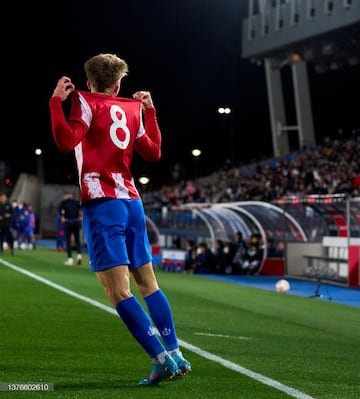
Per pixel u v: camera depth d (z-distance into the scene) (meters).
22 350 8.81
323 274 26.75
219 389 6.98
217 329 11.77
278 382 7.46
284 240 28.58
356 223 27.17
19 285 17.80
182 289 20.25
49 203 61.38
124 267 6.83
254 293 20.19
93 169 6.87
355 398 6.87
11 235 33.25
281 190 43.62
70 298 15.27
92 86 7.24
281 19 41.97
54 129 6.56
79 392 6.62
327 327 13.57
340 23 36.72
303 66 56.59
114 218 6.83
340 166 43.62
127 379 7.29
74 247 40.25
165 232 42.53
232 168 59.94
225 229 31.42
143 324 6.82
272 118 57.72
